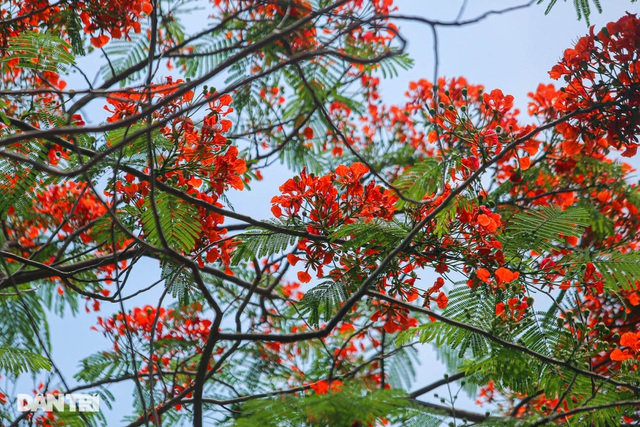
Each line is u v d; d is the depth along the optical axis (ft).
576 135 15.17
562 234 14.25
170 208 13.47
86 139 15.01
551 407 18.15
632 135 14.62
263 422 11.34
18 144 14.84
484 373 14.53
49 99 16.24
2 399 16.90
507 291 13.92
